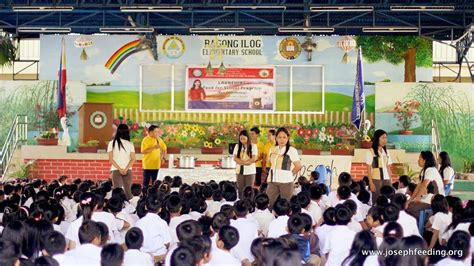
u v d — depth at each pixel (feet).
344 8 59.47
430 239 33.42
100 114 65.05
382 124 66.39
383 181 39.81
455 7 62.13
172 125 68.18
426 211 35.68
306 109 68.33
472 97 65.72
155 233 26.78
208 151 64.90
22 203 35.32
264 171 52.06
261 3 63.26
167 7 59.67
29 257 22.90
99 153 64.03
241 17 70.85
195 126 68.18
